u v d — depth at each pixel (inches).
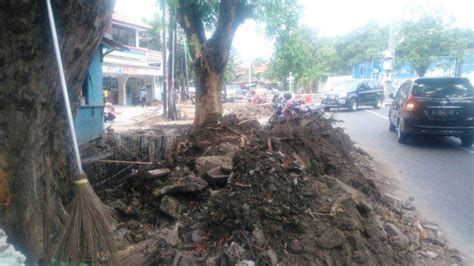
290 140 246.8
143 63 1273.4
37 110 130.9
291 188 171.8
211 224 165.6
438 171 322.3
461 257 172.4
